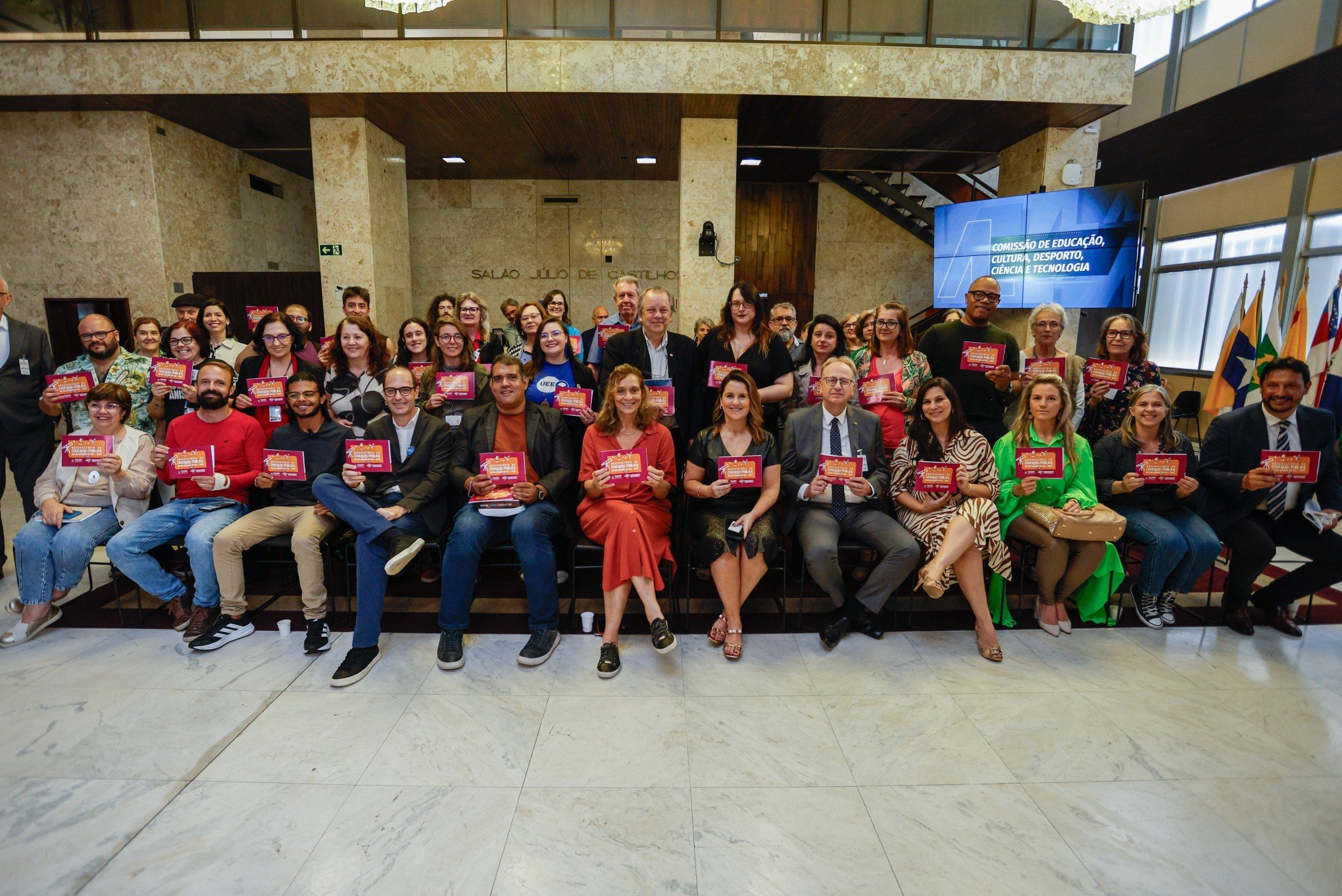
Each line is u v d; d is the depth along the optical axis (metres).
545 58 5.47
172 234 6.42
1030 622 3.09
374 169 6.40
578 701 2.40
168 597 2.96
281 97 5.63
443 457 3.04
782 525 3.07
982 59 5.59
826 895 1.56
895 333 3.57
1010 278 6.39
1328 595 3.44
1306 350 4.21
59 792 1.90
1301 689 2.50
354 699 2.41
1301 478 2.80
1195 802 1.89
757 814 1.83
